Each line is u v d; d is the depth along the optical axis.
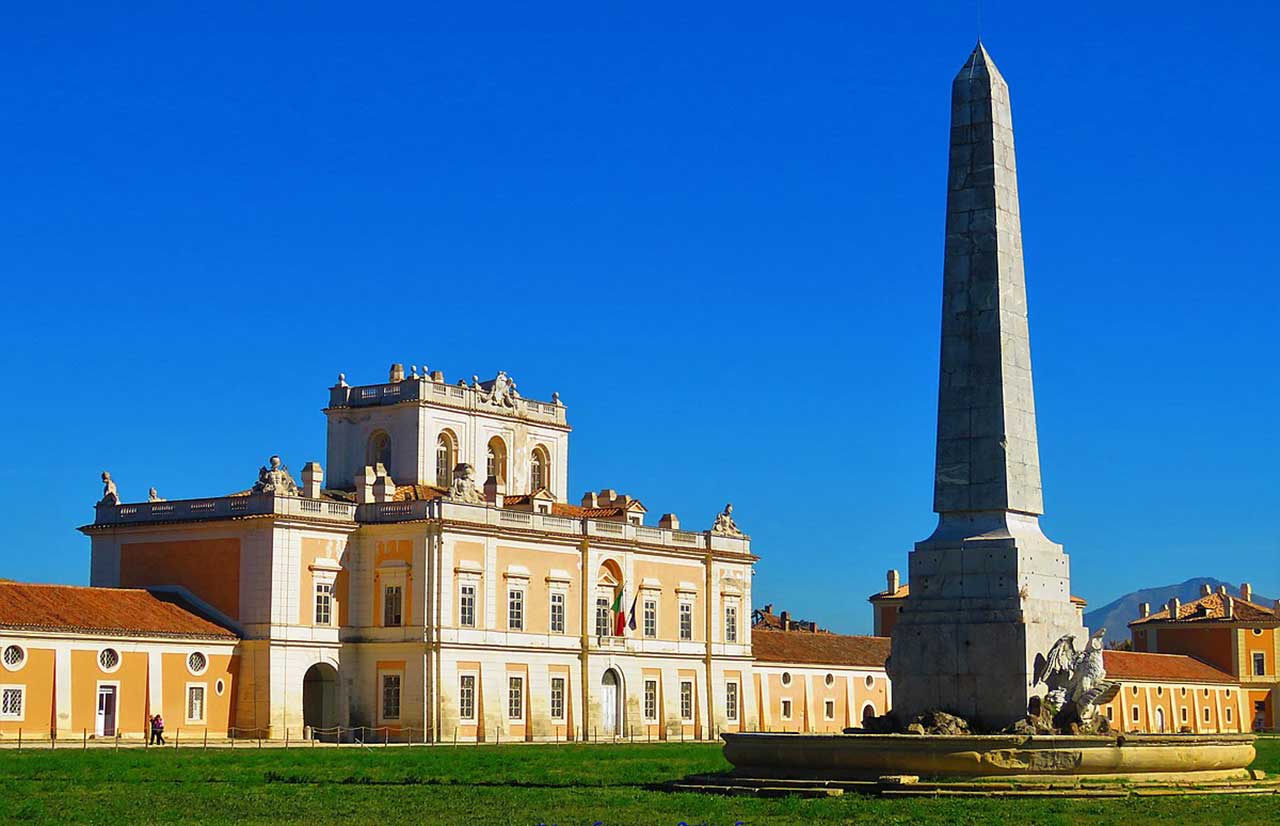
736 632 117.38
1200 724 141.38
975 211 52.78
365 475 100.81
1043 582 51.78
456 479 100.31
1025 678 50.19
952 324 52.78
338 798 48.44
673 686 111.62
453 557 98.12
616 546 108.62
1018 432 52.38
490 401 111.31
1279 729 146.25
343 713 97.44
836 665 125.75
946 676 51.28
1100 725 50.12
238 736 93.31
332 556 97.75
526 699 101.81
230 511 96.12
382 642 97.88
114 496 101.38
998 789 45.81
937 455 52.59
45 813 43.59
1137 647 153.88
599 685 106.44
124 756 70.38
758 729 118.00
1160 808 42.50
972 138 53.03
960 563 51.66
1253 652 147.88
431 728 95.94
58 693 85.12
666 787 51.34
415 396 106.50
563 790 51.06
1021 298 53.22
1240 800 44.41
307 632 95.69
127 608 91.19
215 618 95.25
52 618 86.19
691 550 114.19
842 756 48.62
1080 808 42.62
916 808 43.00
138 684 88.75
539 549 103.81
